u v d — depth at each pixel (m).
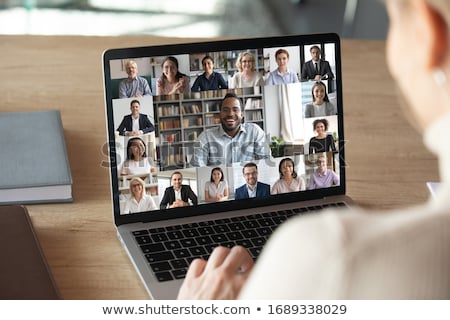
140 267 0.99
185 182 1.12
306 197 1.18
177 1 4.00
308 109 1.17
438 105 0.51
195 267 0.87
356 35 3.57
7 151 1.24
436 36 0.49
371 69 1.66
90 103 1.48
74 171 1.26
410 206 1.20
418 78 0.51
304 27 3.93
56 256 1.04
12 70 1.56
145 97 1.09
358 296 0.48
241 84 1.13
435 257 0.47
